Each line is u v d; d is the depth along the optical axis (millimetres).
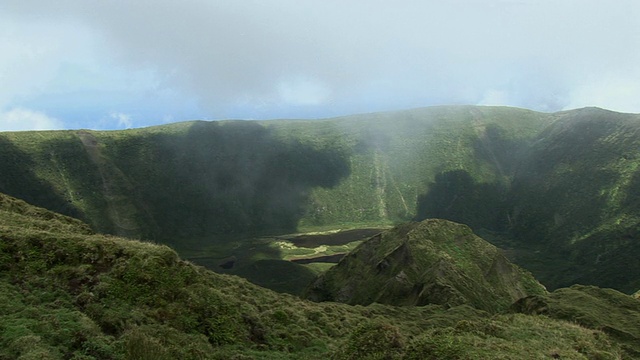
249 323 22281
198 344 18391
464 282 67562
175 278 21312
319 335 25609
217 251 194875
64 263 20125
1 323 15234
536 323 25391
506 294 73750
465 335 18062
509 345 17859
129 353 15688
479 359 15117
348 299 82188
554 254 174750
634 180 187625
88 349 15141
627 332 28781
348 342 18266
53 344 14898
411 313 43219
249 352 19938
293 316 27125
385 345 17250
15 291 17734
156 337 17531
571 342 22078
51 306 17438
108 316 17734
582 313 31766
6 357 13617
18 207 35375
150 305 19469
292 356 21094
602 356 20844
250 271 152625
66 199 193750
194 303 20672
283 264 157750
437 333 18344
